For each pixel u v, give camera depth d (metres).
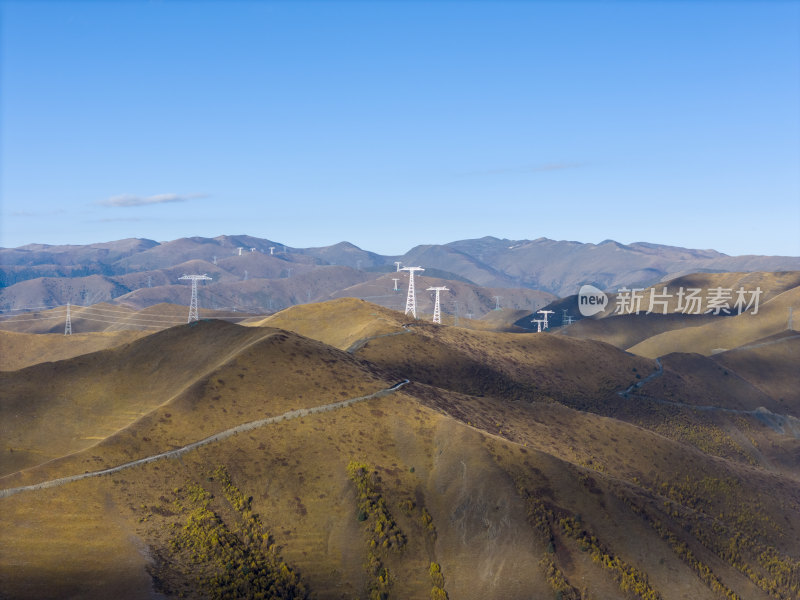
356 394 133.25
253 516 105.88
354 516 109.12
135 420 121.56
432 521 112.12
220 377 128.00
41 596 80.69
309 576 100.25
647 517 121.81
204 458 112.06
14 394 136.62
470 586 103.25
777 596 119.44
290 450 117.25
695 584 112.06
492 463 119.50
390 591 100.62
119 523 96.81
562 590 102.00
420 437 126.88
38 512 94.81
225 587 90.88
